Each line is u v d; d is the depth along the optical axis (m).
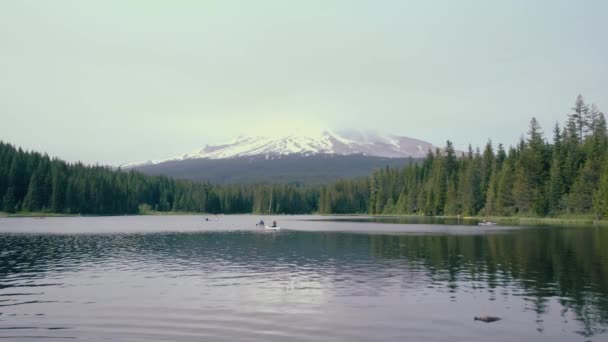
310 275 41.22
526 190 144.00
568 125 155.62
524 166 146.50
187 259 52.41
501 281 37.78
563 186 137.38
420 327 25.52
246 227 122.19
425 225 121.50
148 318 27.39
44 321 26.80
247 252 59.19
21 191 185.88
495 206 154.88
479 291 34.09
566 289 34.53
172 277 40.44
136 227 118.88
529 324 25.97
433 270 43.44
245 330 25.09
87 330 25.16
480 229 99.94
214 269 44.91
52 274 42.16
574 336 24.00
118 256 55.44
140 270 44.44
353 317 27.45
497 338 23.77
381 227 114.56
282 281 38.34
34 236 85.94
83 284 37.34
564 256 51.78
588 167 129.88
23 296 33.03
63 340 23.58
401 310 28.92
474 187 167.25
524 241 69.38
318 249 62.00
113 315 28.02
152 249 63.12
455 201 175.12
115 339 23.70
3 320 27.03
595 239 71.06
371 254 55.88
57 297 32.69
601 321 26.41
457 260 49.81
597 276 39.47
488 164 170.00
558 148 150.00
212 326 25.81
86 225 126.81
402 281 38.12
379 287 35.75
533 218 140.88
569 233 84.31
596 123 154.38
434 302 30.88
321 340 23.47
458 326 25.66
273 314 28.14
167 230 106.31
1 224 129.88
